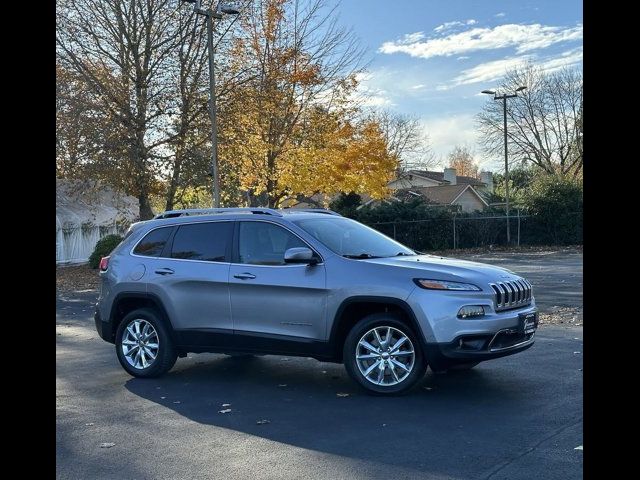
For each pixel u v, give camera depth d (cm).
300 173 2827
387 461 492
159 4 2642
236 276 747
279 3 2725
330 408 646
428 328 646
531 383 708
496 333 642
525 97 5434
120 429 600
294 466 490
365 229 807
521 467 470
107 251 2759
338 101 2922
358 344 684
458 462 485
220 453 527
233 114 2655
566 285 1698
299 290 709
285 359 909
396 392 671
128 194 2734
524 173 6306
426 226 3594
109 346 1054
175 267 794
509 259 2850
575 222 3669
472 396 667
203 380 793
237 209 804
